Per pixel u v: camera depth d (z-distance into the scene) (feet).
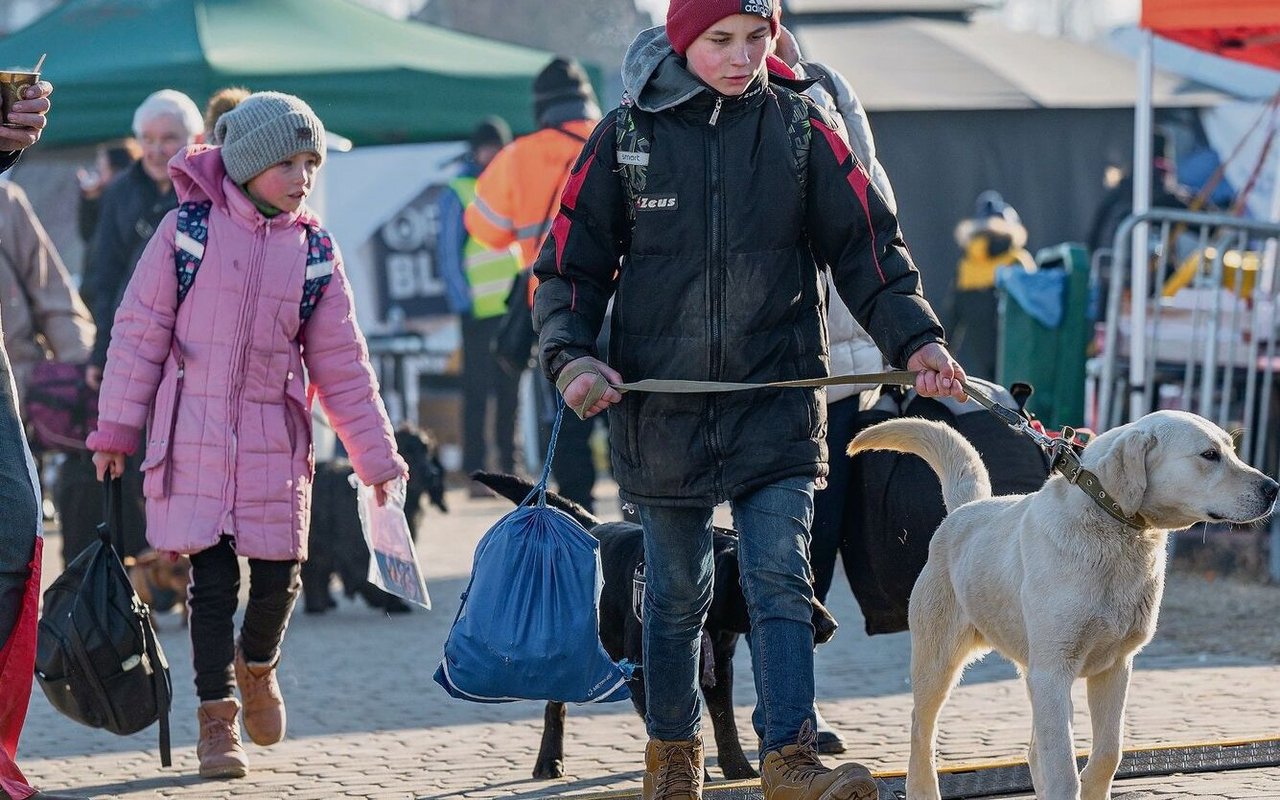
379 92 68.23
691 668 22.48
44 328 46.06
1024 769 25.57
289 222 28.50
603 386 20.90
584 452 48.57
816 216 21.62
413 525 51.19
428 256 91.15
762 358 21.24
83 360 45.75
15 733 22.29
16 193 45.60
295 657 40.81
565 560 22.62
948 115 84.02
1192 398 49.83
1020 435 28.35
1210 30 56.75
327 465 48.49
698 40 20.66
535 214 57.16
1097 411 52.19
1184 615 42.83
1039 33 97.09
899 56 86.99
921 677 24.57
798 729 20.89
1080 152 85.15
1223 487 20.99
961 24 94.53
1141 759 26.09
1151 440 21.33
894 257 21.44
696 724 22.71
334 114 67.41
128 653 26.84
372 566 28.68
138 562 43.96
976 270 70.38
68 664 26.48
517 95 72.69
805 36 89.86
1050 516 21.79
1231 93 85.40
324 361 28.96
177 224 27.94
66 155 77.97
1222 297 49.55
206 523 27.35
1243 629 40.65
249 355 27.81
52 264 46.09
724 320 21.06
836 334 28.40
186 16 66.95
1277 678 34.40
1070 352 49.55
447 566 56.59
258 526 27.71
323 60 67.15
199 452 27.53
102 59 64.90
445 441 92.89
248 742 31.14
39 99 21.99
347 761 29.14
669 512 21.68
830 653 39.50
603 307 22.15
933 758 24.57
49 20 68.18
